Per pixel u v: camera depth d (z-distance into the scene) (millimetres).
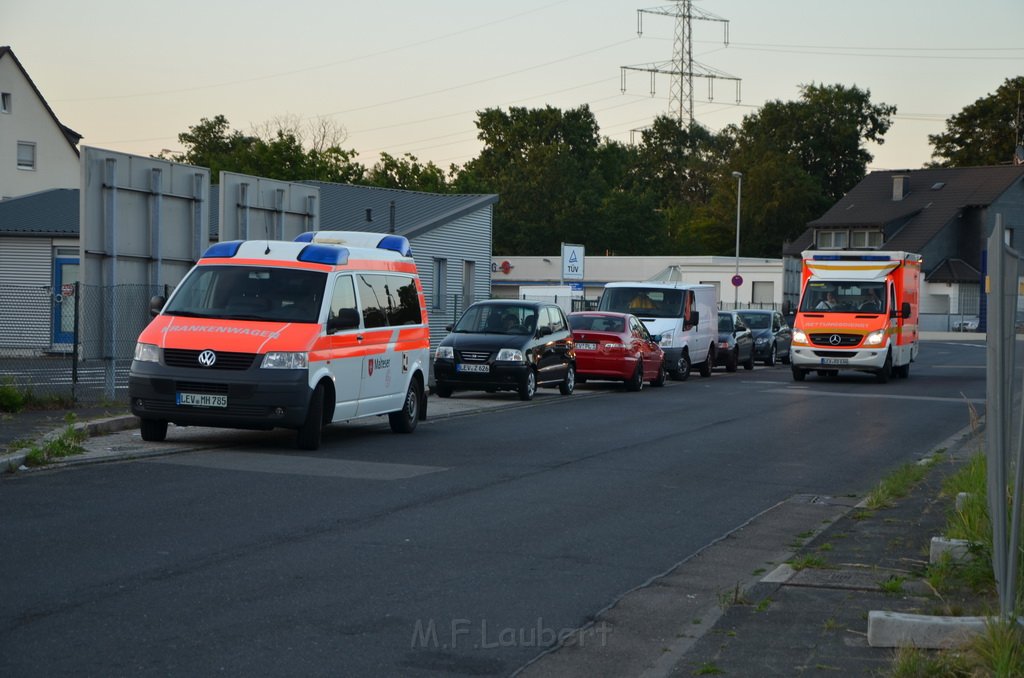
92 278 20422
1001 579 6488
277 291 15031
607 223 98312
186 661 5941
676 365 32750
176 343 14172
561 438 17172
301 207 26906
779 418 21688
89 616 6719
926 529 10023
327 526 9695
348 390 15281
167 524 9500
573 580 8156
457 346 24062
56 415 17078
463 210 43156
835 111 108438
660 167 126812
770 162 103625
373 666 6012
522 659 6281
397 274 17344
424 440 16375
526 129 108062
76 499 10500
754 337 43375
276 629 6590
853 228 89750
